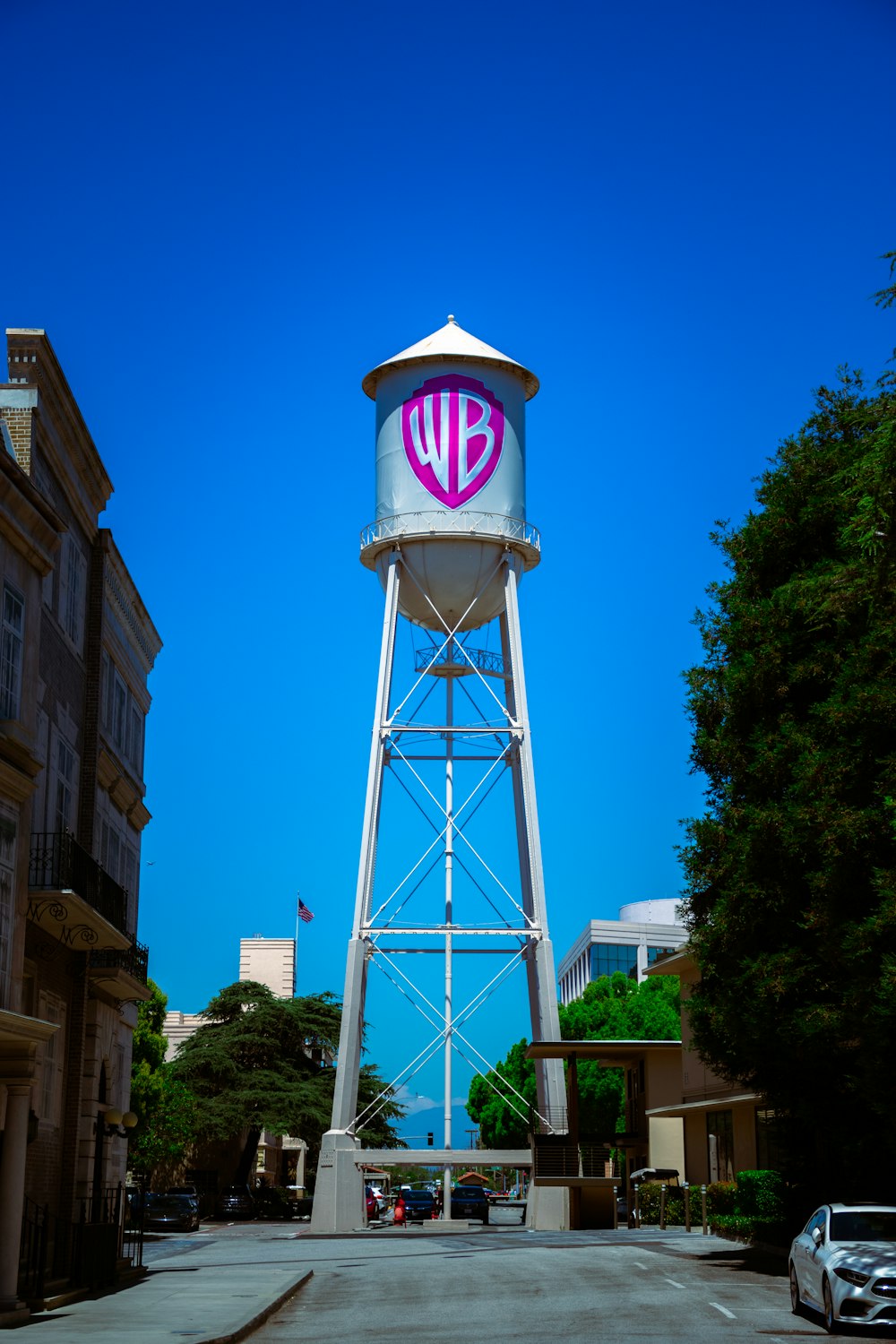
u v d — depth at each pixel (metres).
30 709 24.20
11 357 26.36
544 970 50.16
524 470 53.19
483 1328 20.70
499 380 52.78
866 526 19.25
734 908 28.36
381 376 53.72
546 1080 51.84
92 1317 21.94
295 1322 22.67
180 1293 26.45
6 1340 18.77
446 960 51.00
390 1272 31.75
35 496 23.86
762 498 31.52
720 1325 20.52
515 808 52.62
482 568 51.34
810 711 27.16
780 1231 34.12
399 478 52.06
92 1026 30.23
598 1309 22.94
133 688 36.16
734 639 30.11
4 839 22.44
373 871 51.53
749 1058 29.94
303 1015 78.38
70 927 26.98
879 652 24.67
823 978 26.77
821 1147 32.69
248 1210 71.44
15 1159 21.73
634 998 87.12
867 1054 24.36
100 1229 27.56
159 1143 62.88
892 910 22.89
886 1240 20.50
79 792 30.41
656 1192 52.38
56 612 28.05
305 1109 73.50
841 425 30.77
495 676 52.25
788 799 27.27
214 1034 77.56
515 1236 45.88
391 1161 51.69
